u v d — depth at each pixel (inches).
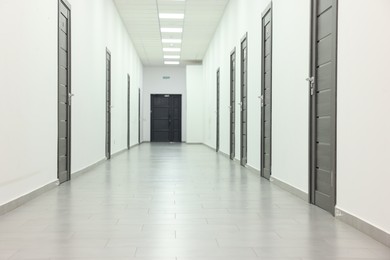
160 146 620.4
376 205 101.8
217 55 478.9
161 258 85.6
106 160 351.6
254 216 129.4
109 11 361.7
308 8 158.2
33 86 161.6
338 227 114.4
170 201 156.2
